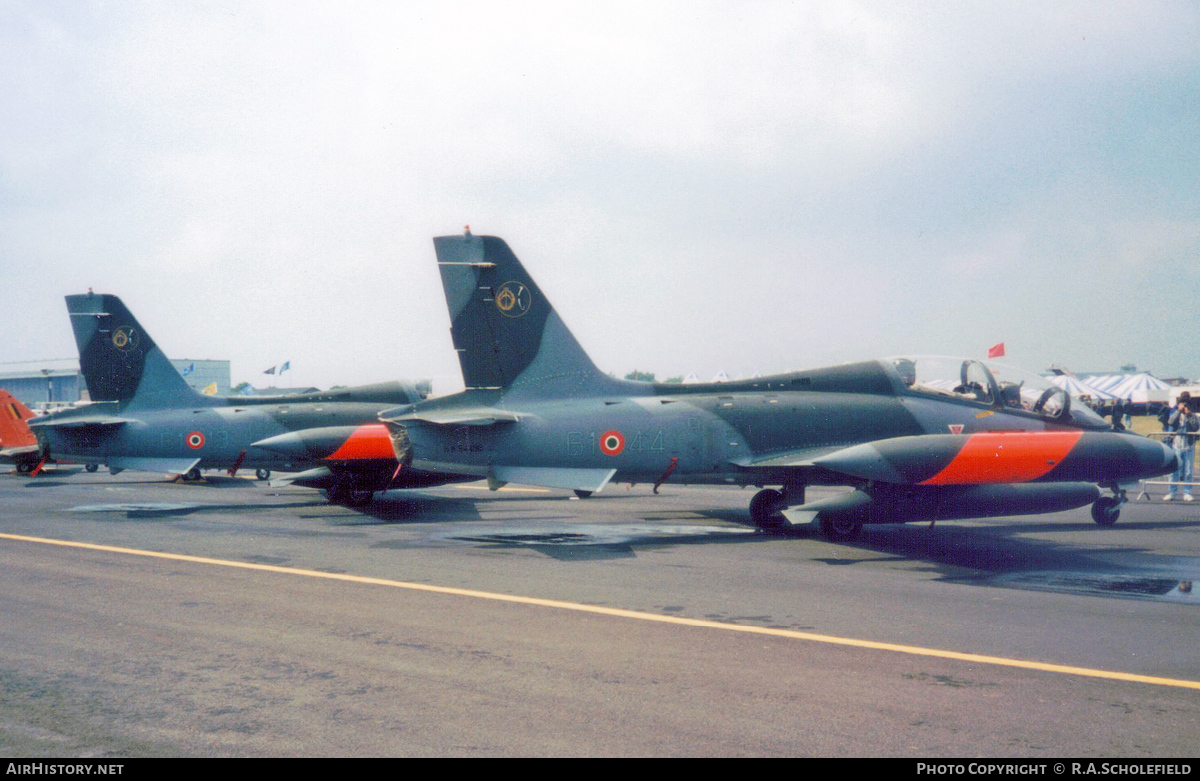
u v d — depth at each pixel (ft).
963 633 20.88
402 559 31.83
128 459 56.49
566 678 17.17
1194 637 20.52
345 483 51.37
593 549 34.53
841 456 34.27
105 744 13.75
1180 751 13.52
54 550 33.60
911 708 15.46
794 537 38.37
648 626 21.50
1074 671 17.70
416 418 37.78
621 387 41.32
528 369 40.65
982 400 41.86
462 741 13.88
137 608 23.36
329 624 21.61
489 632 20.85
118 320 58.39
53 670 17.70
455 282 40.60
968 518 36.88
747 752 13.43
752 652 19.11
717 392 41.39
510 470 38.73
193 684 16.79
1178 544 36.45
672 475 39.93
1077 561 32.01
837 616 22.68
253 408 58.13
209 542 36.11
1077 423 42.75
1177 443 55.47
